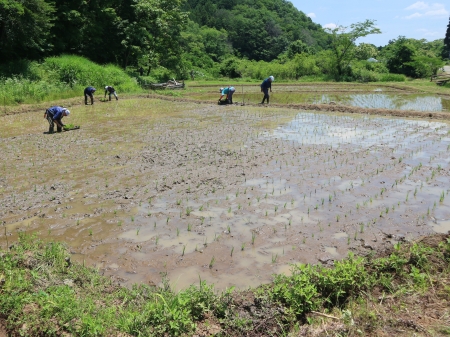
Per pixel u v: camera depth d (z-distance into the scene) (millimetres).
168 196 7551
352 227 6227
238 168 9273
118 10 35469
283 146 11367
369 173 8867
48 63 26219
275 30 93750
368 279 4484
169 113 18000
